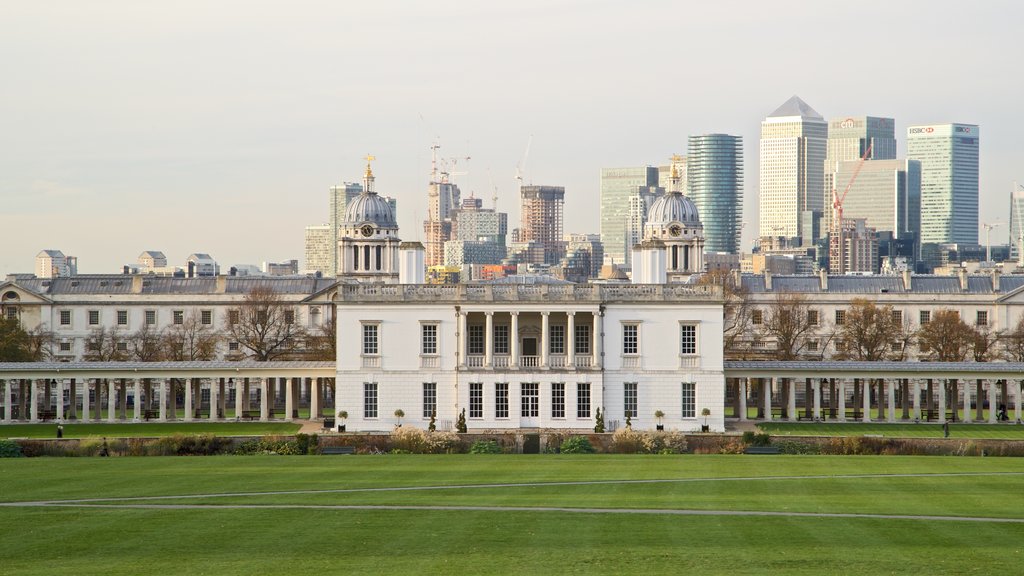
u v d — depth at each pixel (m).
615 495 99.44
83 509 93.00
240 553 78.88
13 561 77.25
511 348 168.38
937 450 132.75
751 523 87.69
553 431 161.62
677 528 86.00
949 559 77.31
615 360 167.50
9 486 104.12
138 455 132.62
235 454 132.88
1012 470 114.25
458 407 167.12
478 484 105.50
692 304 166.88
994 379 177.75
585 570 74.75
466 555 78.25
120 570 75.06
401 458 126.12
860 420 181.12
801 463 120.75
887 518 89.50
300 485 104.81
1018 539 82.56
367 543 81.38
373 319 168.50
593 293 166.75
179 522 87.88
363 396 168.38
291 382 181.50
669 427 166.75
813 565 75.88
